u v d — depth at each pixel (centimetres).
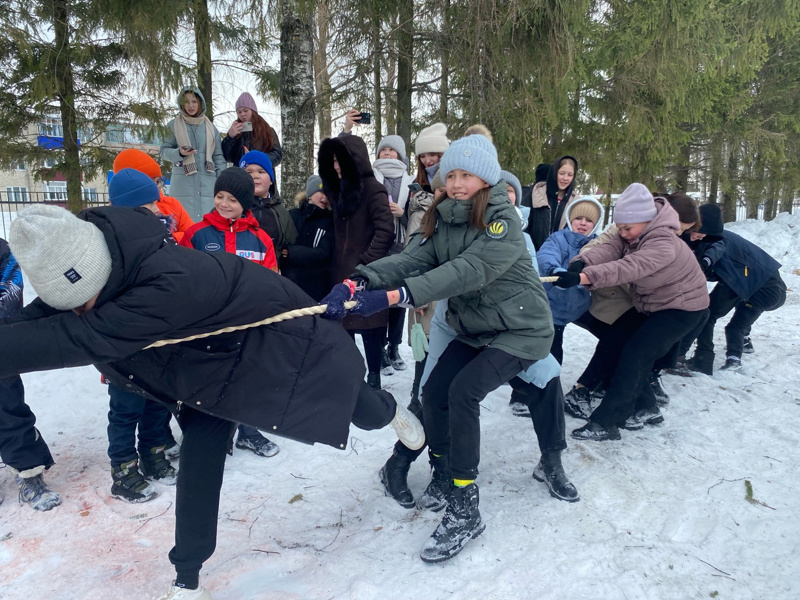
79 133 858
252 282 200
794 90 1477
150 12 675
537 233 473
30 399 411
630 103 1114
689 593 226
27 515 285
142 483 301
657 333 355
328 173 389
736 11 1171
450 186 250
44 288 162
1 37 698
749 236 1312
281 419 206
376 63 852
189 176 534
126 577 241
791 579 233
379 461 338
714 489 303
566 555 248
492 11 724
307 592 227
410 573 238
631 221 349
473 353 278
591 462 330
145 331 174
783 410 413
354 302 222
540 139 843
